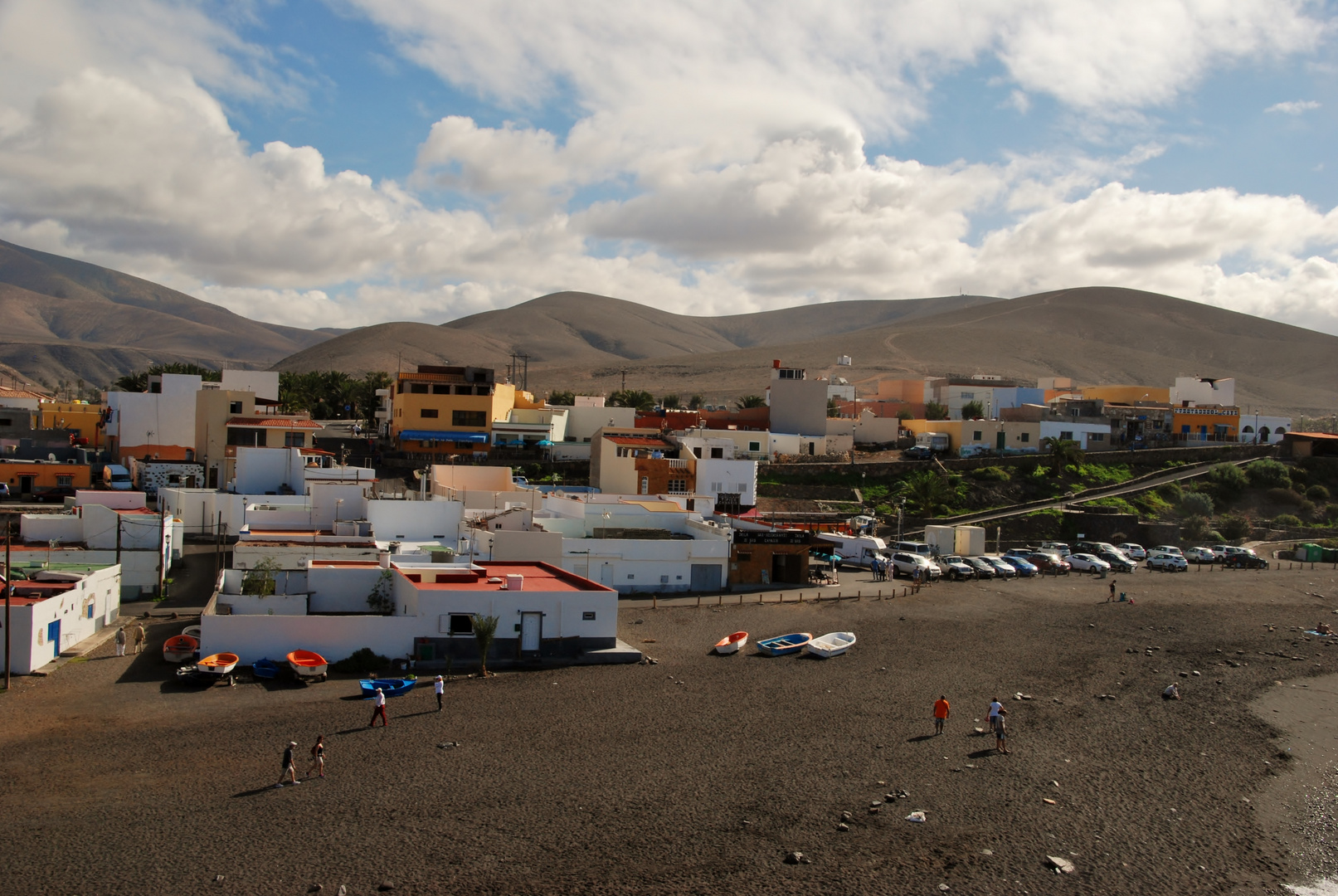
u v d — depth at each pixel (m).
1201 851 31.08
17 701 40.16
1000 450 126.44
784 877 28.33
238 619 46.03
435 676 46.25
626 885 27.59
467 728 39.56
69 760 34.59
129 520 61.44
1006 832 31.86
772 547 73.50
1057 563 85.75
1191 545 101.31
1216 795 35.66
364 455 112.12
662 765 36.47
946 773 36.69
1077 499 111.12
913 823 32.19
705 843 30.31
